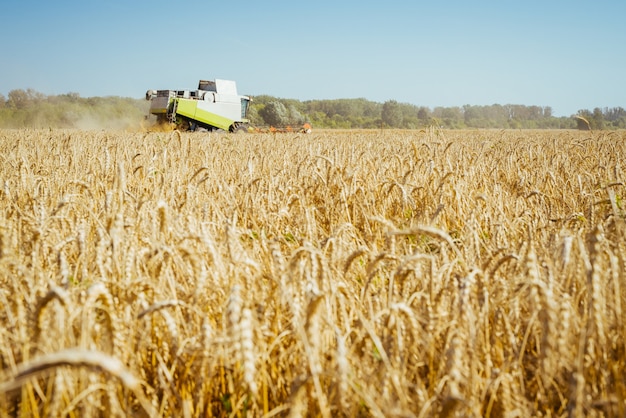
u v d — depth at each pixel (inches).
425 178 292.7
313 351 90.1
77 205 210.8
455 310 106.7
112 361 57.1
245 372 87.2
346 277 149.2
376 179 298.7
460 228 241.6
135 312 115.3
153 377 112.6
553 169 374.0
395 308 98.7
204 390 101.8
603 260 122.3
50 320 96.3
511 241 196.2
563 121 5285.4
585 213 211.5
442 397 95.8
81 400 89.5
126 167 340.8
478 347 105.9
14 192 252.8
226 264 133.0
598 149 545.3
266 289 125.4
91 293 85.3
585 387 96.5
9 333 105.7
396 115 3885.3
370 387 92.7
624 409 91.1
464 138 918.4
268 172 348.2
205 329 99.3
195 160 429.1
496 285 125.7
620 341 107.5
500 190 277.0
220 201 244.4
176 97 1417.3
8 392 97.3
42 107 2335.1
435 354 108.7
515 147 559.5
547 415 101.3
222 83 1499.8
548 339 91.0
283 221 220.2
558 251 129.6
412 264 129.4
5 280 132.8
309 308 90.7
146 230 163.5
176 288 131.6
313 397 92.7
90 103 2479.1
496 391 96.2
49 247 151.9
